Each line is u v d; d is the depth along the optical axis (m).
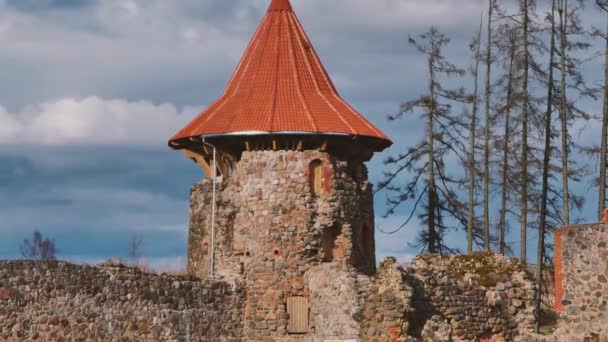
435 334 71.81
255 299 88.56
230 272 89.56
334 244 89.62
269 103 90.06
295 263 88.50
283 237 88.75
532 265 95.12
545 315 86.06
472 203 95.12
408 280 74.38
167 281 86.00
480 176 98.31
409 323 73.62
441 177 99.31
